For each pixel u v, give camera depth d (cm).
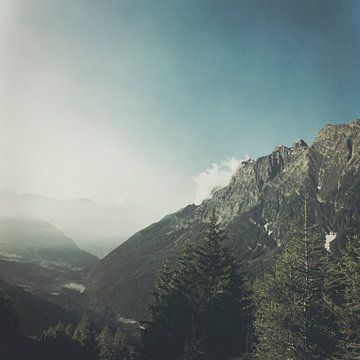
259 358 3853
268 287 4200
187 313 3778
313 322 3931
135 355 3912
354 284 3806
